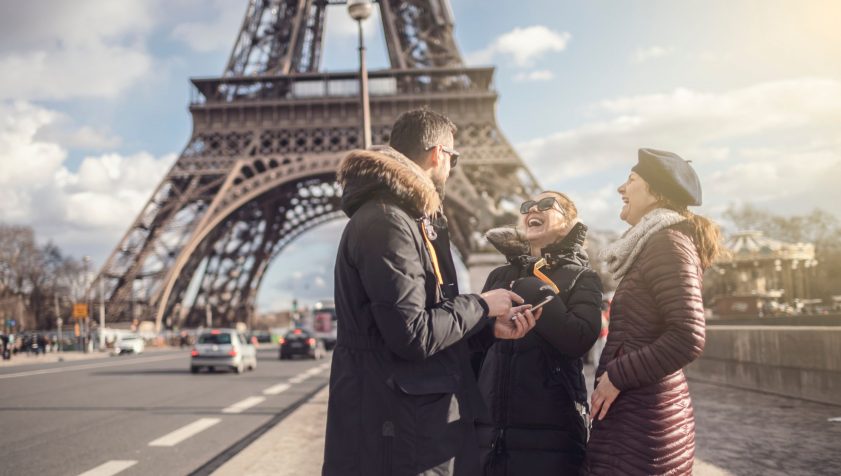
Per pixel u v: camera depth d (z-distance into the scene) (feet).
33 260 287.69
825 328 35.70
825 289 214.28
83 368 111.04
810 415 30.86
